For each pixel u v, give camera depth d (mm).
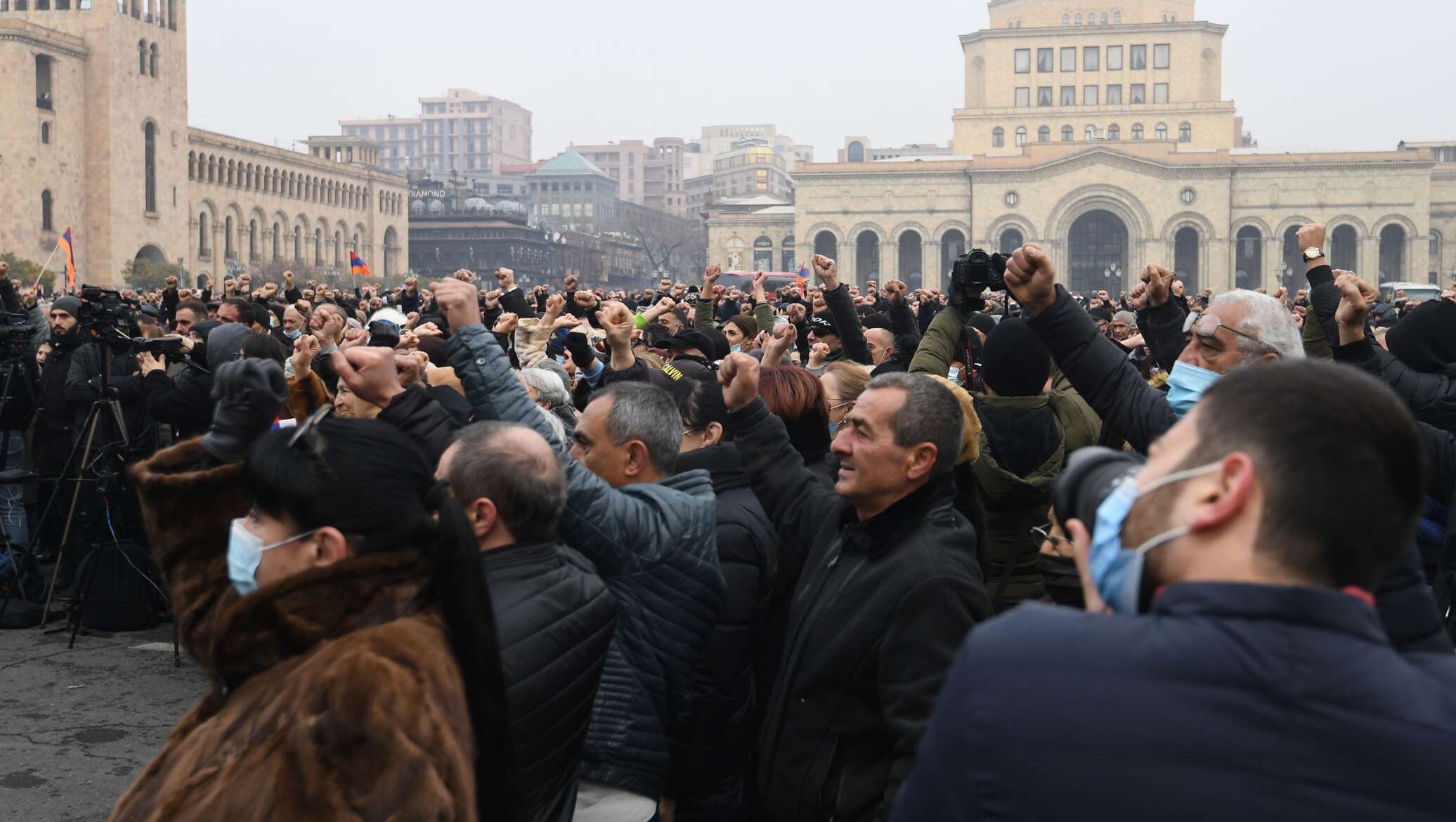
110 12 86312
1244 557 1544
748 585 4094
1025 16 118875
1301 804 1409
